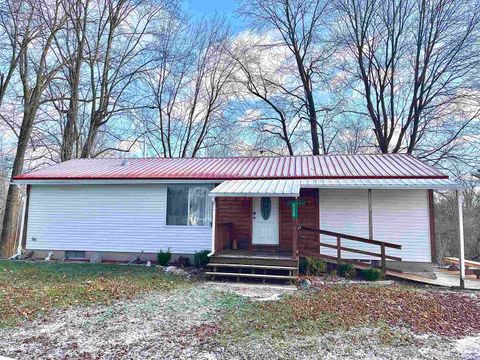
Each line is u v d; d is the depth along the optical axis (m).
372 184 12.22
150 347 5.70
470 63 22.31
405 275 11.99
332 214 14.13
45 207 16.05
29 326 6.60
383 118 25.80
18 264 13.97
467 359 5.48
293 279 11.08
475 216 28.75
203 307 8.08
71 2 23.77
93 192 15.76
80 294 8.96
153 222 15.21
